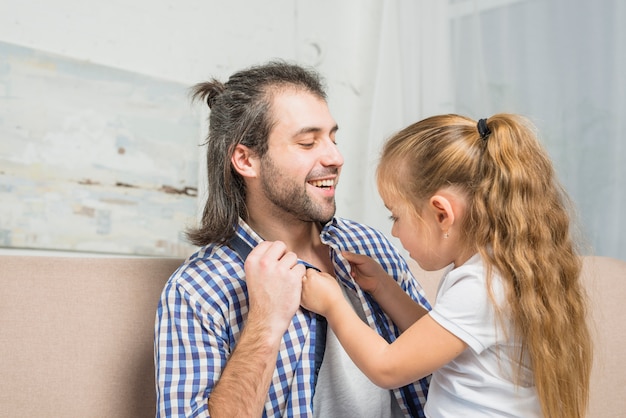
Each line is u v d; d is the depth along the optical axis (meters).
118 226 1.83
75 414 1.09
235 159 1.18
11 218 1.65
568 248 1.07
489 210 1.03
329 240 1.29
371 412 1.20
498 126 1.07
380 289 1.23
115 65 1.84
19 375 1.07
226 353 1.09
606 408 1.47
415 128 1.14
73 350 1.11
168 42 1.96
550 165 1.08
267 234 1.22
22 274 1.12
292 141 1.15
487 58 2.39
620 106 2.20
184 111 1.97
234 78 1.22
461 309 1.00
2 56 1.65
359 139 2.41
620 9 2.20
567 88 2.28
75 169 1.75
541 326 0.98
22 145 1.67
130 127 1.86
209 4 2.06
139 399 1.15
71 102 1.75
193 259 1.19
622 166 2.20
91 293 1.15
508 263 1.00
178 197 1.95
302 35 2.29
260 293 1.04
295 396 1.10
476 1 2.38
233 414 0.98
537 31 2.32
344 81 2.39
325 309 1.09
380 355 1.02
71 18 1.78
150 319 1.19
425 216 1.09
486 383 1.01
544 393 0.98
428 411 1.10
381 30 2.44
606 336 1.51
